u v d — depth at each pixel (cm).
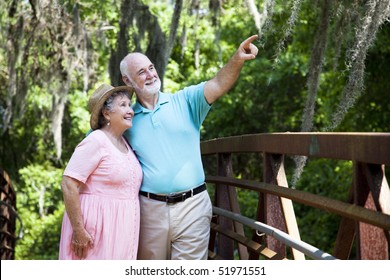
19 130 1748
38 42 1117
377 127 1357
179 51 1986
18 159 1792
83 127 1759
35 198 1917
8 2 1052
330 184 1511
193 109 448
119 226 422
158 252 450
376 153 281
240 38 1856
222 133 1972
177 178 439
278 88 1867
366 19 541
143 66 438
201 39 1828
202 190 450
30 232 1948
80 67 1181
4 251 920
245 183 482
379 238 309
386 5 538
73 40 1104
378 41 1166
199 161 451
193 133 448
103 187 423
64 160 1962
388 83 1284
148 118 445
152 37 970
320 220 1423
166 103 448
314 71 703
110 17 1345
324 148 336
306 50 1492
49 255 1919
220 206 573
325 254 331
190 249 444
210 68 1944
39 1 956
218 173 575
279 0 703
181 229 441
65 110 1762
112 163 421
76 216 414
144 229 448
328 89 1502
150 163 441
